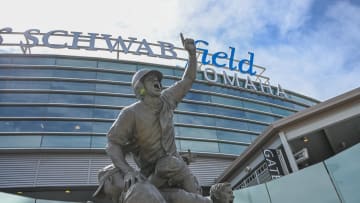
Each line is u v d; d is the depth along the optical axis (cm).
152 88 326
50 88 2752
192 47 368
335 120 1675
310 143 1916
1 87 2667
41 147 2344
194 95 3147
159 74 337
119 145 315
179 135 2767
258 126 3198
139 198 247
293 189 1129
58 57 3028
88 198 2230
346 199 974
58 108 2628
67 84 2825
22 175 2161
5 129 2406
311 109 1731
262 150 1911
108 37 3391
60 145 2389
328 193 1033
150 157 322
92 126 2575
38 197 2144
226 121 3064
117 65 3127
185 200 276
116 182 288
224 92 3319
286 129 1798
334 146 1955
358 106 1634
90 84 2883
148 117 320
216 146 2817
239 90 3431
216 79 3362
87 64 3041
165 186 297
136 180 264
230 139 2934
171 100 345
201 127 2902
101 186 296
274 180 1197
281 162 1733
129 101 2867
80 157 2339
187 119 2914
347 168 1005
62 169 2245
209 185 2505
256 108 3347
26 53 3000
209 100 3162
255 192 1221
